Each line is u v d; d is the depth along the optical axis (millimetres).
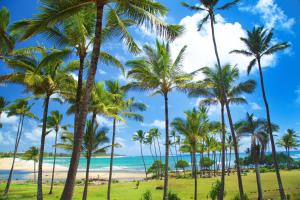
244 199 22875
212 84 22984
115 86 27047
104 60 14984
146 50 19484
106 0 10250
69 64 18750
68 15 10750
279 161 65812
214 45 22828
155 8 10891
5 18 15281
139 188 38562
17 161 107875
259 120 25906
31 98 21625
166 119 19328
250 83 23500
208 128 26750
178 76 19438
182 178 54281
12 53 16859
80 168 110000
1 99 31203
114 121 26484
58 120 37438
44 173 80438
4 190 34781
